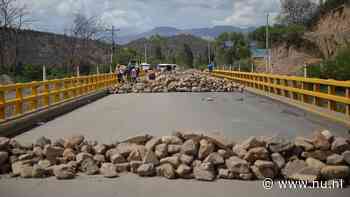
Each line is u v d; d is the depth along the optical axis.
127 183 7.19
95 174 7.74
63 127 14.23
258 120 15.52
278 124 14.41
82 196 6.54
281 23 107.81
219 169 7.48
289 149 7.54
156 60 141.88
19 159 8.01
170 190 6.78
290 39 84.88
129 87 34.69
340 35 71.31
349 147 7.51
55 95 19.14
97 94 28.05
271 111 18.72
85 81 26.58
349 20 71.44
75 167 7.86
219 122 14.95
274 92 25.41
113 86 34.66
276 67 80.75
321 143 7.50
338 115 14.16
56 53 61.22
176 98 27.55
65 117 17.20
